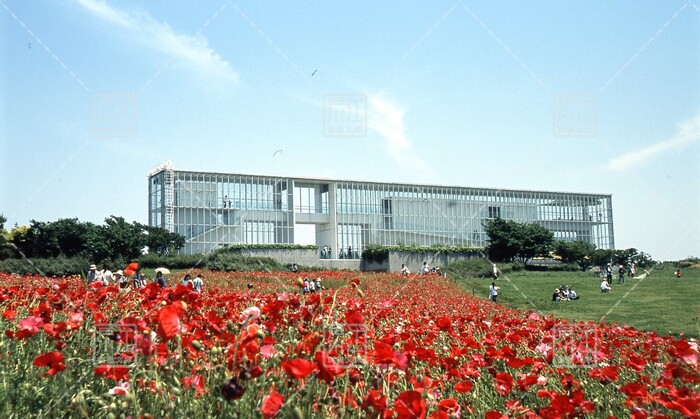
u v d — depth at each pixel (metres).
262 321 3.87
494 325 7.74
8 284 15.05
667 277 48.38
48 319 3.93
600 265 76.62
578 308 28.33
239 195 75.50
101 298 4.50
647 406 3.50
